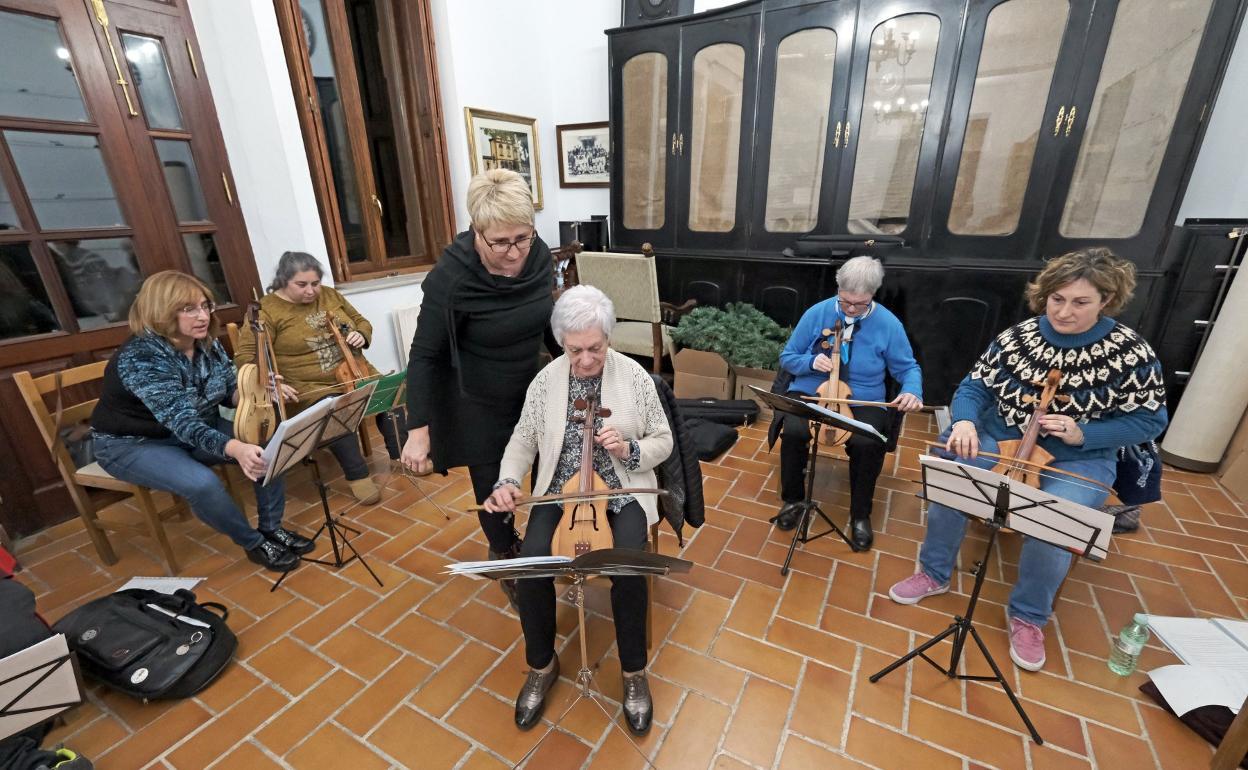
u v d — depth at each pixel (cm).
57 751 124
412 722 141
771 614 175
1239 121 254
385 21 308
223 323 262
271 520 206
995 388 172
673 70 335
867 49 282
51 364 213
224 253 260
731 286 357
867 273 194
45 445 219
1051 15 246
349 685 152
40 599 185
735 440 296
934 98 276
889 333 204
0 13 187
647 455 135
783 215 330
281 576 193
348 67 285
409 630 171
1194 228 244
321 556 206
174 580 173
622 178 376
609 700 146
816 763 129
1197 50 227
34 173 201
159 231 235
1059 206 266
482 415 154
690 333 328
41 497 221
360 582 193
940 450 171
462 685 152
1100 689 147
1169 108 237
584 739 136
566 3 382
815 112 304
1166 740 133
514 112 378
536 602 132
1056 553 149
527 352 151
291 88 254
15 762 118
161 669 144
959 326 300
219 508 184
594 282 331
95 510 200
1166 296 258
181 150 240
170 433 188
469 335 142
